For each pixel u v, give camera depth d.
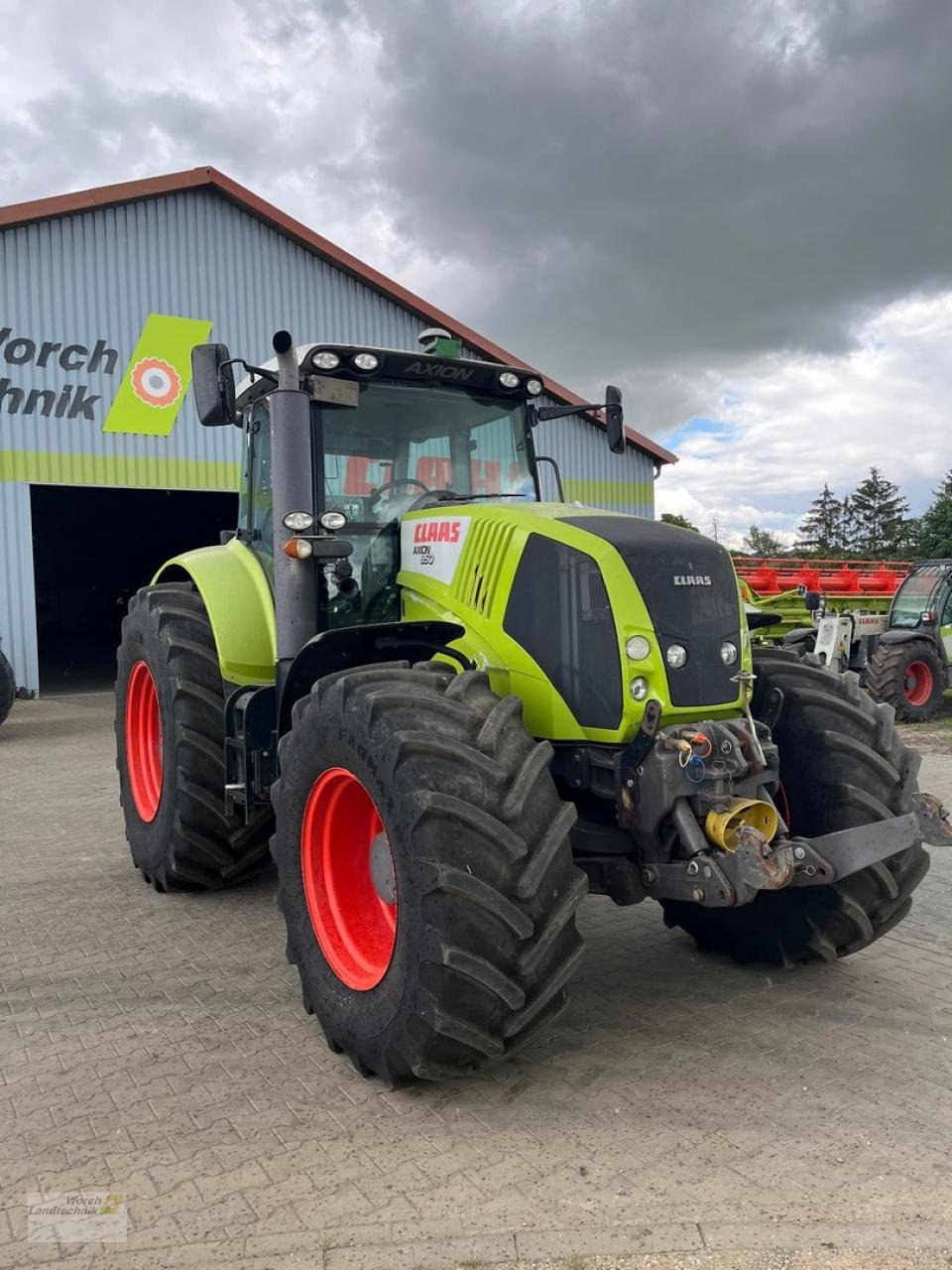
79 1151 2.77
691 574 3.37
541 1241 2.34
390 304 17.25
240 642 4.54
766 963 4.08
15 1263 2.30
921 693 12.15
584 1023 3.57
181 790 4.81
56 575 28.38
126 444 15.18
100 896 5.18
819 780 3.59
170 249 15.40
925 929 4.54
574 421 18.17
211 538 26.00
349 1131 2.85
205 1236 2.38
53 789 8.23
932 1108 2.94
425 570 4.00
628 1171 2.63
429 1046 2.80
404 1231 2.38
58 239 14.52
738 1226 2.38
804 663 4.06
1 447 14.29
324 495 4.15
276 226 16.11
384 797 2.91
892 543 75.62
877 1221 2.39
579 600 3.33
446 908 2.71
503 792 2.86
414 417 4.42
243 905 5.01
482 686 3.19
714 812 3.09
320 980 3.33
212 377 4.01
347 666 3.81
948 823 3.40
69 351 14.66
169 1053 3.38
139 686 5.57
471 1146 2.76
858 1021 3.56
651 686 3.23
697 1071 3.20
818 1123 2.86
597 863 3.34
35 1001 3.83
